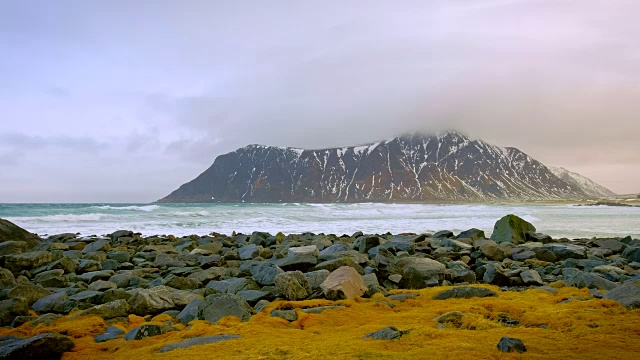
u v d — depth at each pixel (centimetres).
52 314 939
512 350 556
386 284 1241
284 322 796
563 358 529
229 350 610
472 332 664
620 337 610
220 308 886
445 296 996
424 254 1802
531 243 2133
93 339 773
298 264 1380
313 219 4550
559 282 1196
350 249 1677
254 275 1288
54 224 3672
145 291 1009
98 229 3419
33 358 653
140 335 760
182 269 1564
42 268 1513
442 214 5669
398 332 652
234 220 4284
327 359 549
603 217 5600
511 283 1297
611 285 1063
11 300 960
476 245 2017
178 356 594
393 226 3869
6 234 2075
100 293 1073
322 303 938
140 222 3956
